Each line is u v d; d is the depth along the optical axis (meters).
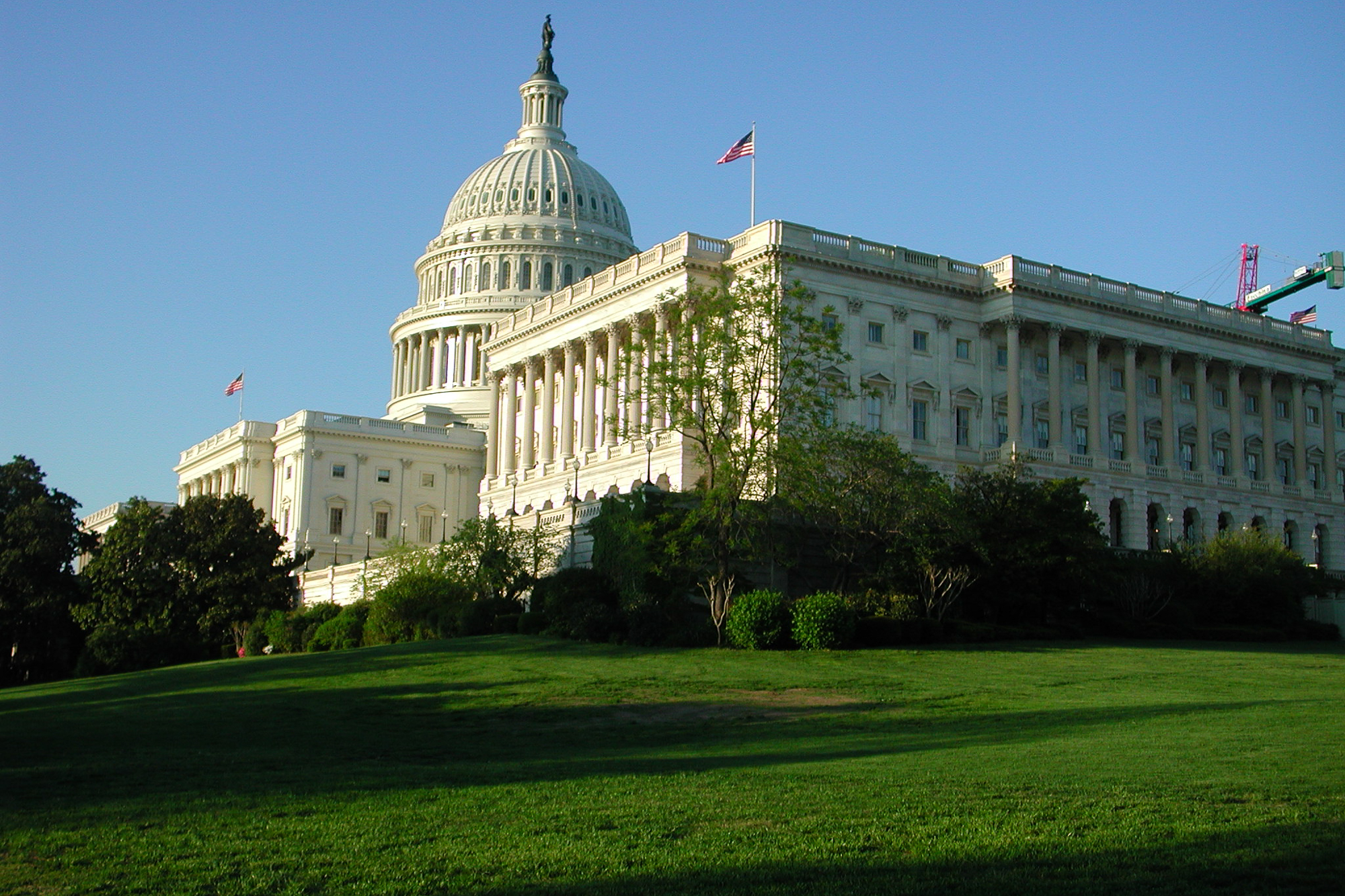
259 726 40.06
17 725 42.75
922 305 95.12
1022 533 69.12
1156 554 84.12
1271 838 18.59
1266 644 72.75
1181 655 59.25
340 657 61.25
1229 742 29.44
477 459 145.88
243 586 94.19
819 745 32.69
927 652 57.12
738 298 67.06
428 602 74.75
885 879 16.92
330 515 137.50
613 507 67.62
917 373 94.00
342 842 19.88
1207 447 105.81
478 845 19.47
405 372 174.88
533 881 17.33
